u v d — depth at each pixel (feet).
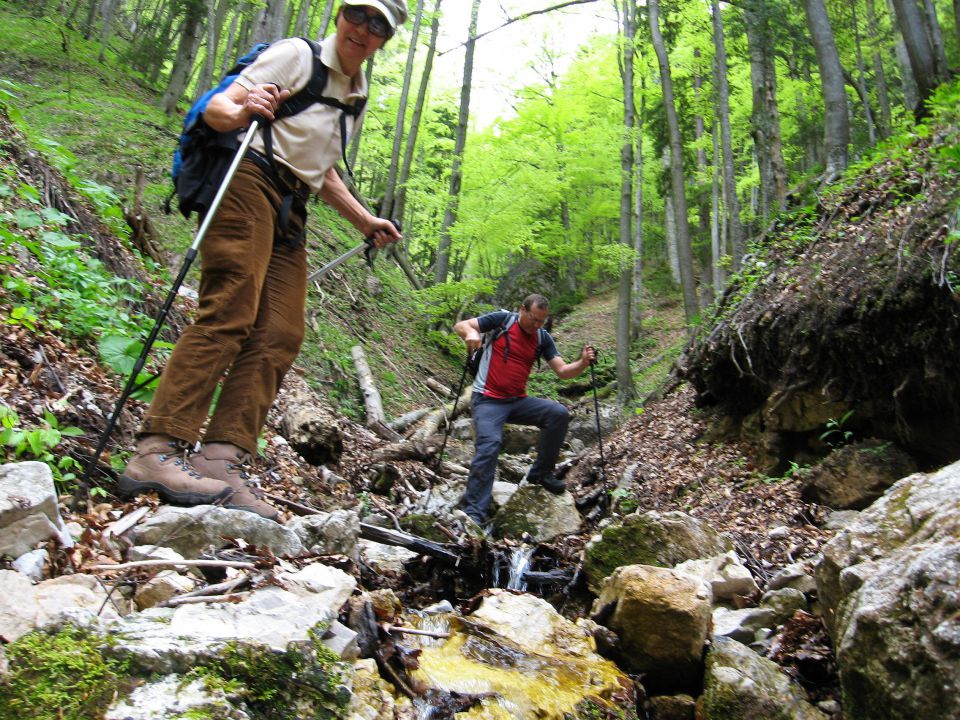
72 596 5.58
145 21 83.41
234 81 8.52
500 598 9.29
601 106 55.31
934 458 12.75
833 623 7.32
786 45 43.60
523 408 17.33
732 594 9.61
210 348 8.52
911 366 12.60
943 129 17.57
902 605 5.85
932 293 11.96
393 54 75.46
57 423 9.32
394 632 7.27
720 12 44.78
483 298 66.13
